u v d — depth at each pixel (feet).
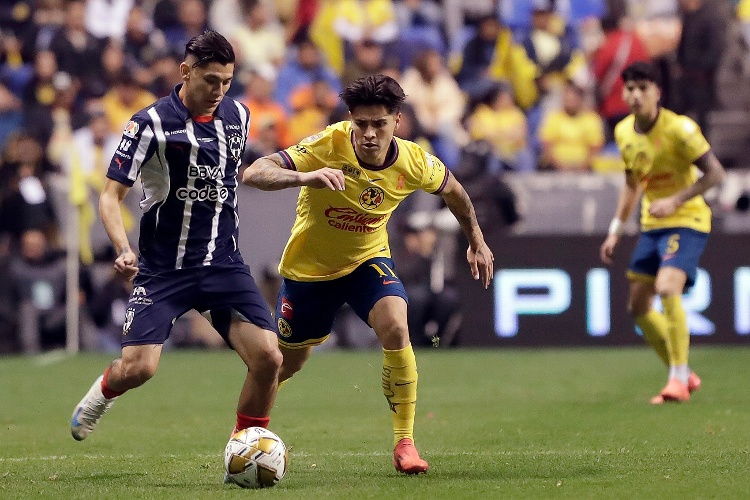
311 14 207.21
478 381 126.52
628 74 104.53
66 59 194.90
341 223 68.90
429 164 67.97
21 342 168.04
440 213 167.53
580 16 215.31
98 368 145.38
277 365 65.57
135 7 205.77
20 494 60.34
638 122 106.11
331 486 61.82
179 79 192.85
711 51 189.06
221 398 115.34
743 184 168.76
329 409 105.09
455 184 68.85
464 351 158.40
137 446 82.64
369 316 69.00
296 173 61.46
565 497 57.11
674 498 56.29
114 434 89.61
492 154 180.14
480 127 187.01
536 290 159.22
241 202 161.27
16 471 69.97
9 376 137.18
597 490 59.00
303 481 64.08
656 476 63.26
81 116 186.60
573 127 186.39
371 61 196.54
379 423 94.79
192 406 109.19
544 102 200.23
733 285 154.61
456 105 193.98
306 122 183.21
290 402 110.63
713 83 189.88
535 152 193.98
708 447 75.61
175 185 65.57
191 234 66.33
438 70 194.70
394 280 69.62
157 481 65.10
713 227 155.84
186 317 172.86
